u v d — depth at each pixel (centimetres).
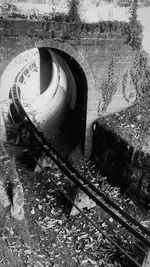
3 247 588
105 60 1015
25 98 1630
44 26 916
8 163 800
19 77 1580
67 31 941
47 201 911
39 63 1623
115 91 1067
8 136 1230
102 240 775
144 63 1053
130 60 1038
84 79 1041
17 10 878
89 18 949
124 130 985
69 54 977
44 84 1623
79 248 748
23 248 614
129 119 1045
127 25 991
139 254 675
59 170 1049
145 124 1009
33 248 648
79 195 844
